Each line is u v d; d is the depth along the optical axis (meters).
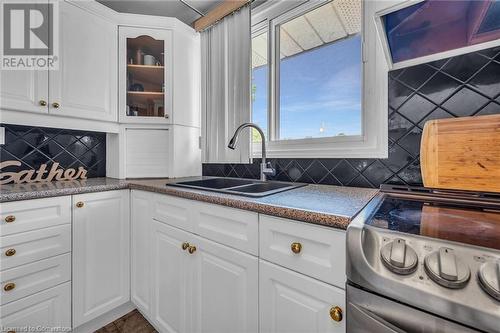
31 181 1.46
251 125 1.40
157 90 1.80
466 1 0.68
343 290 0.61
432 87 0.99
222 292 0.91
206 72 1.76
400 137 1.07
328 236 0.65
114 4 1.73
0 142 1.38
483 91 0.88
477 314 0.36
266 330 0.78
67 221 1.19
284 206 0.74
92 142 1.79
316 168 1.35
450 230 0.50
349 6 1.34
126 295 1.42
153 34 1.67
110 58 1.60
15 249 1.03
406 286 0.42
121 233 1.40
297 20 1.54
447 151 0.86
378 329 0.47
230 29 1.61
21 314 1.05
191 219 1.04
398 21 0.81
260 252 0.79
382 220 0.57
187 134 1.81
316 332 0.66
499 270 0.37
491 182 0.78
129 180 1.59
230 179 1.59
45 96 1.32
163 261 1.19
